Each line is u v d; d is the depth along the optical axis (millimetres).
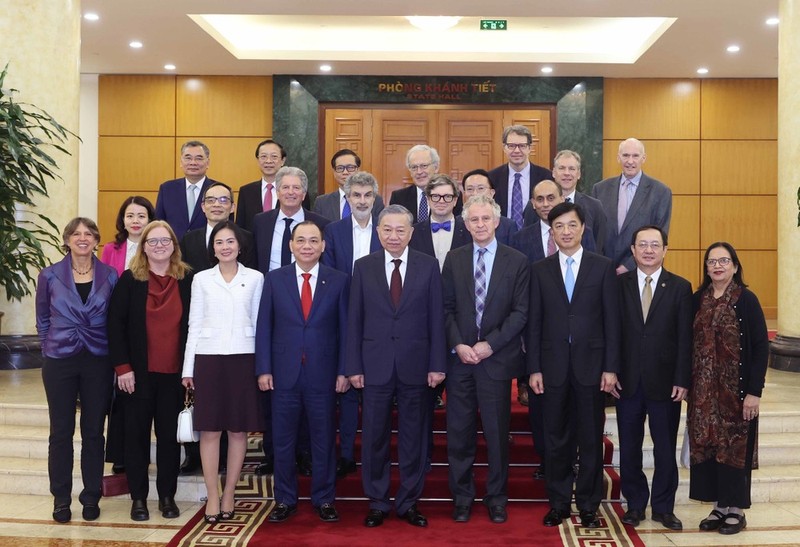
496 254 4332
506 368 4266
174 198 5609
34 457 5023
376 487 4273
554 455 4273
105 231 11148
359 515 4410
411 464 4293
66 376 4246
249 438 5105
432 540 4020
